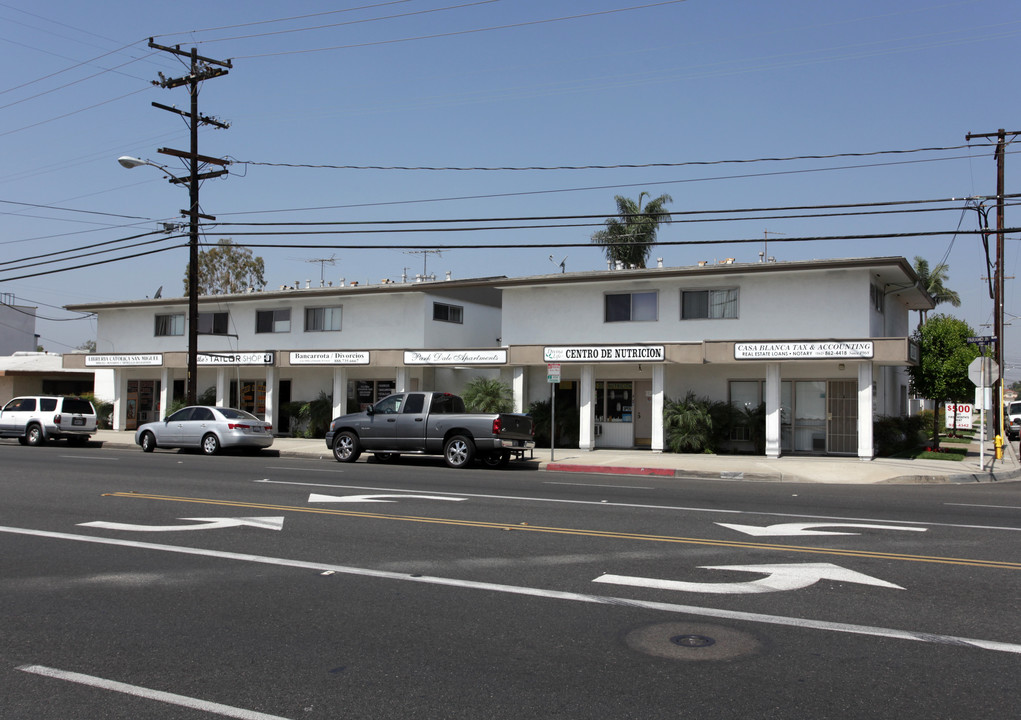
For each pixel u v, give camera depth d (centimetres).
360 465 2119
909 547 958
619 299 2756
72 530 1054
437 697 498
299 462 2208
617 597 728
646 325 2695
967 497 1511
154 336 3756
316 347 3350
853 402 2498
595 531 1059
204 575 810
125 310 3844
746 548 948
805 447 2548
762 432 2530
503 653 578
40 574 814
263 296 3391
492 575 812
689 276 2619
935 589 757
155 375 3791
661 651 582
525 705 485
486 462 2178
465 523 1116
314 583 779
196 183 2675
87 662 562
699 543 978
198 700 495
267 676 534
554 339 2834
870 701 492
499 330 3647
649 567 848
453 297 3331
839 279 2456
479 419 2062
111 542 975
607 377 2803
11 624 650
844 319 2444
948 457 2444
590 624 647
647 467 2072
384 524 1105
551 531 1056
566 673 538
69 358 3709
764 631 630
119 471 1831
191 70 2638
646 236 4141
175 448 2803
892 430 2505
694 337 2628
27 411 2939
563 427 2788
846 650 585
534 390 2903
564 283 2791
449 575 812
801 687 514
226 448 2648
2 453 2425
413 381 3183
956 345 2884
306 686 517
